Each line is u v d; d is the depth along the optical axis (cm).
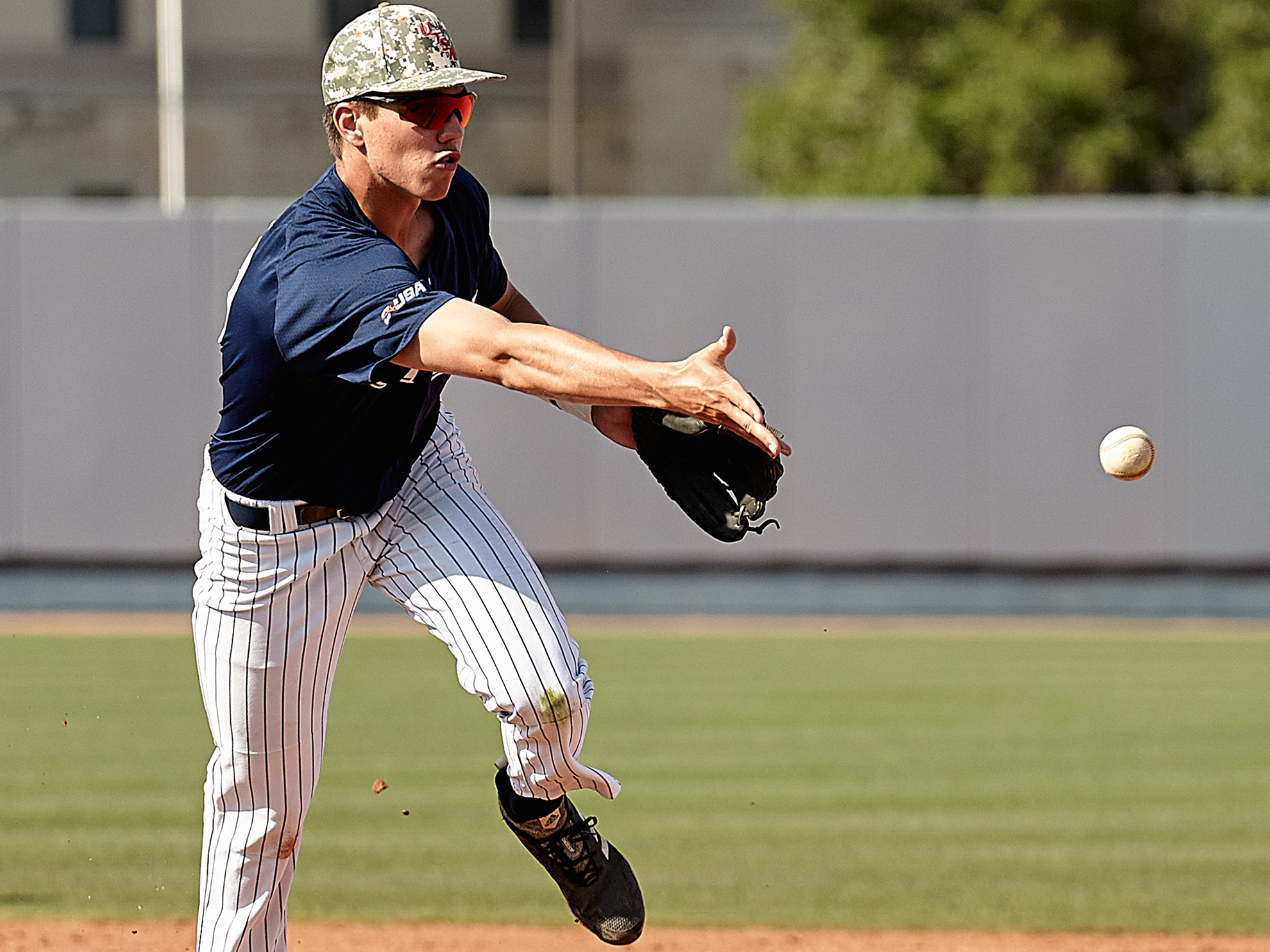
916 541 4359
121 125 7856
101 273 4409
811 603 4400
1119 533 4334
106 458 4422
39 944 1548
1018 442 4341
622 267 4372
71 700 3053
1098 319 4312
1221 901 1720
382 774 2416
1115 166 6391
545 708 1068
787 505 4378
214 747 2611
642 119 7862
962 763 2520
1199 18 6444
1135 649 3819
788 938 1580
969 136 6297
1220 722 2883
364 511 1088
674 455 1143
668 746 2650
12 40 7819
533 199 7906
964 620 4328
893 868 1867
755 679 3372
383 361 952
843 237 4334
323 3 7762
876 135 6525
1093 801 2250
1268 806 2217
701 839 2014
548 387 917
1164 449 4319
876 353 4341
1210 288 4300
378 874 1844
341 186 1025
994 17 6500
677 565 4425
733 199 7856
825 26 6769
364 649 3831
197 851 1939
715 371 901
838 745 2664
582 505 4406
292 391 1012
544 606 1087
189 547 4431
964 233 4325
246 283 1013
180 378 4409
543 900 1728
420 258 1086
